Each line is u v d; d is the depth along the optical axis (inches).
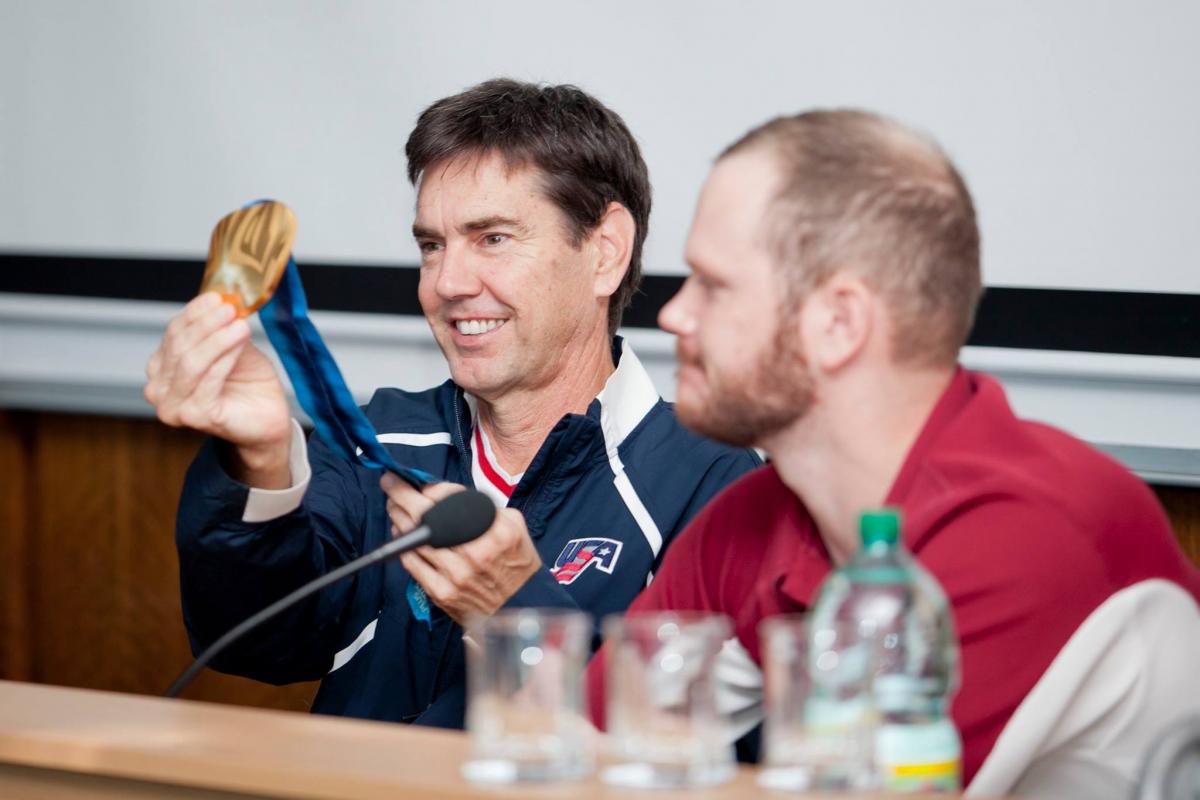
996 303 128.7
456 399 102.3
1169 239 123.9
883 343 61.6
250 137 150.6
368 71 146.3
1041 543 60.2
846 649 52.2
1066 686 59.7
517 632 53.3
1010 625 60.0
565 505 96.2
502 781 52.3
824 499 65.2
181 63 152.3
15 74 157.8
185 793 56.8
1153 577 62.9
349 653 97.3
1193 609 62.6
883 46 130.0
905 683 55.9
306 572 89.0
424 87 144.6
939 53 128.6
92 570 165.2
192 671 70.6
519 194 96.0
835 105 132.0
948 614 58.7
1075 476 62.4
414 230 99.7
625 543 94.4
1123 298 125.4
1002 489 60.7
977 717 60.2
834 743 51.7
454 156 97.1
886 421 63.0
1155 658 61.5
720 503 75.5
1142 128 123.9
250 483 83.7
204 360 75.8
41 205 157.9
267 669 95.4
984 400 64.0
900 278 61.0
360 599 97.7
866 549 56.0
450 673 93.7
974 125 128.0
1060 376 127.8
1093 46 124.6
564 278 97.2
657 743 52.4
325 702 97.2
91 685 165.8
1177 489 129.1
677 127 136.6
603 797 50.5
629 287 103.9
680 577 76.0
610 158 99.0
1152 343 125.1
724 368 63.2
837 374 62.1
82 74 155.6
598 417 97.4
